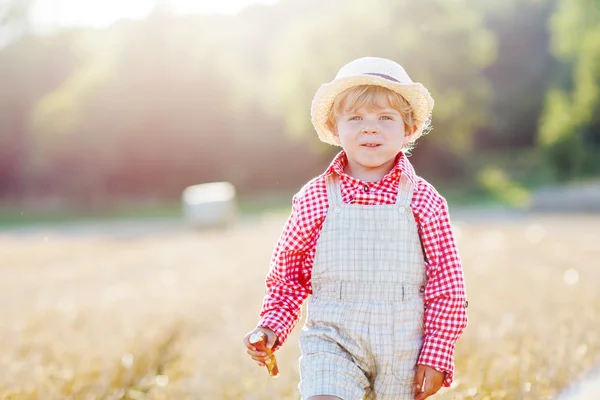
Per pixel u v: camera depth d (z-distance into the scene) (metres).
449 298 3.28
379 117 3.39
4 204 52.75
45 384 5.56
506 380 5.00
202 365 6.16
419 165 53.94
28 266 18.92
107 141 53.09
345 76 3.36
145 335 7.46
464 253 15.14
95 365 6.15
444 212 3.40
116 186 53.81
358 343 3.23
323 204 3.37
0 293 13.37
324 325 3.28
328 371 3.18
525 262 13.28
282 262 3.47
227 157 54.62
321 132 3.66
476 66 54.59
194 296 10.72
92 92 53.19
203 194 32.59
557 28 47.22
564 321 7.29
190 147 54.03
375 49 51.56
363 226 3.28
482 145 70.88
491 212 35.16
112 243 26.06
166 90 53.50
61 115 52.91
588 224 25.00
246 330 7.72
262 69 71.75
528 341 6.24
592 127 56.06
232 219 31.55
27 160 56.72
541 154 57.50
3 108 58.91
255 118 55.06
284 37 65.94
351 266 3.26
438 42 51.94
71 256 21.39
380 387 3.29
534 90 71.06
